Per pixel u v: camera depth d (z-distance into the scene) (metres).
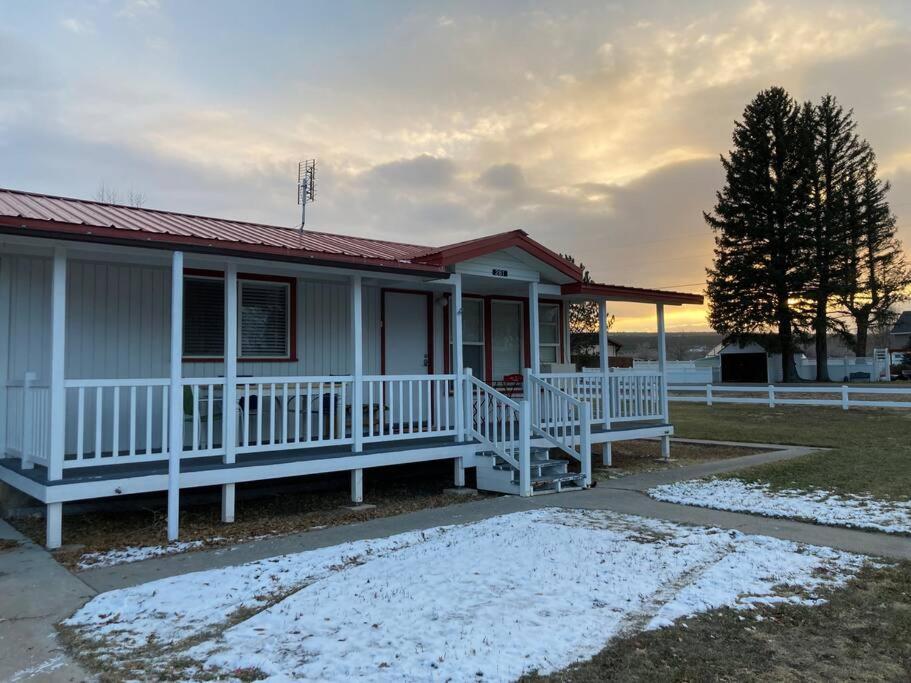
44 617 4.32
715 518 6.99
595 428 11.59
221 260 7.16
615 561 5.27
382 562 5.36
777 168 37.06
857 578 4.85
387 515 7.58
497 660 3.43
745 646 3.66
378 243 11.43
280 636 3.81
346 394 10.22
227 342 7.24
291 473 7.59
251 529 6.90
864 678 3.26
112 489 6.40
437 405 9.22
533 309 10.89
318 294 10.08
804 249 36.69
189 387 8.55
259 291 9.41
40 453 6.62
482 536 6.20
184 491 8.10
